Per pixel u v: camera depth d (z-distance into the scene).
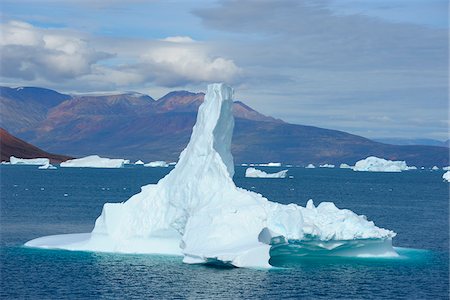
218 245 70.50
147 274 66.81
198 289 60.97
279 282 63.91
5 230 106.56
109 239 79.94
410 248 90.88
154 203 79.12
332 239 72.31
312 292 60.69
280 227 71.12
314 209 75.56
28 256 76.31
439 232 115.19
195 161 79.69
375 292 61.44
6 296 58.56
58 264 71.62
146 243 78.25
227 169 84.06
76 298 57.97
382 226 126.44
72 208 152.62
